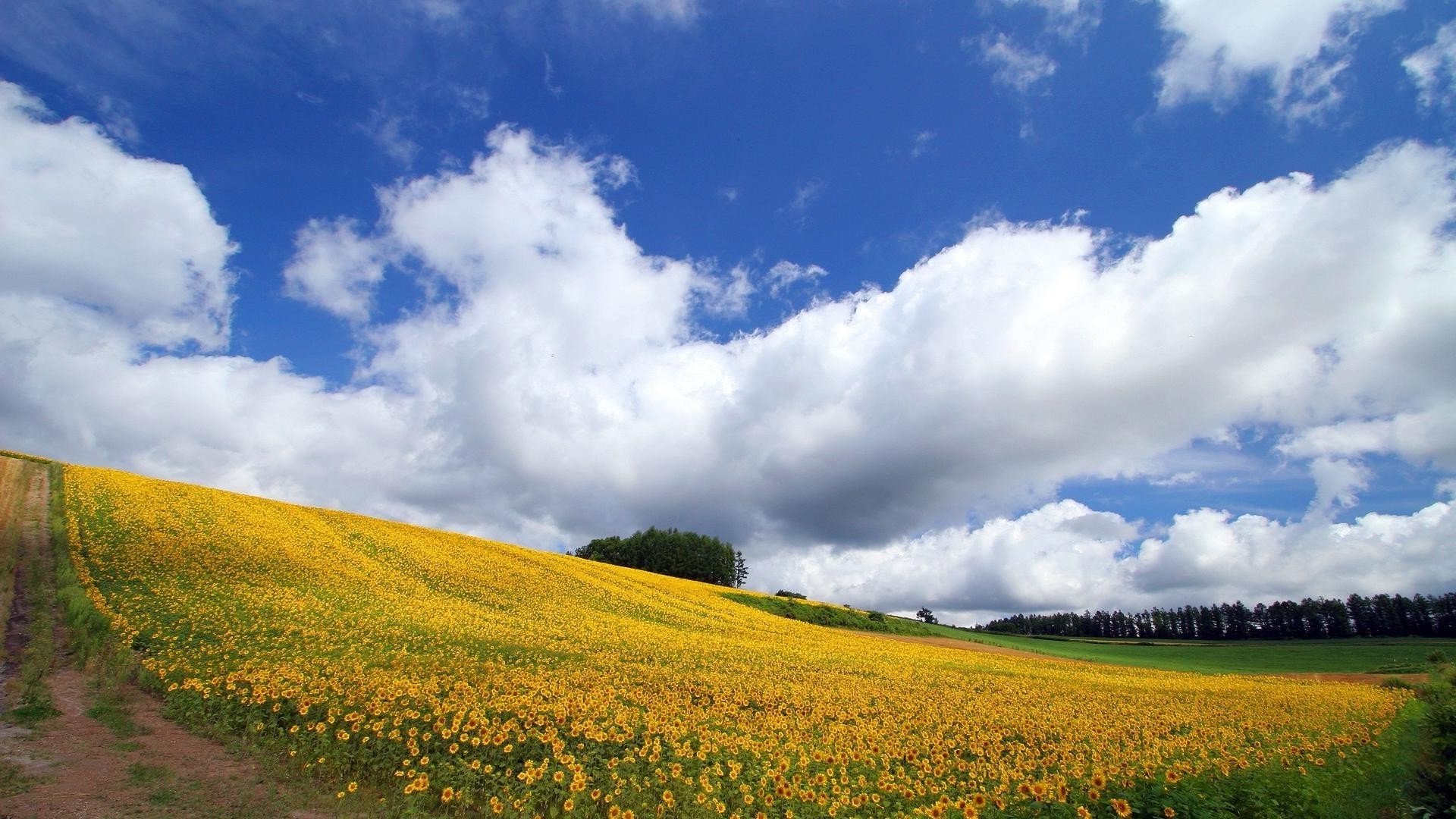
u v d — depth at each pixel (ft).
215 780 34.27
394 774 35.53
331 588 100.42
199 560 99.55
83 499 124.26
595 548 445.78
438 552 159.33
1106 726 60.39
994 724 58.85
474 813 32.30
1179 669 181.88
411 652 70.23
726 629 131.75
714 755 41.96
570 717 47.39
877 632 220.02
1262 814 31.89
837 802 33.32
